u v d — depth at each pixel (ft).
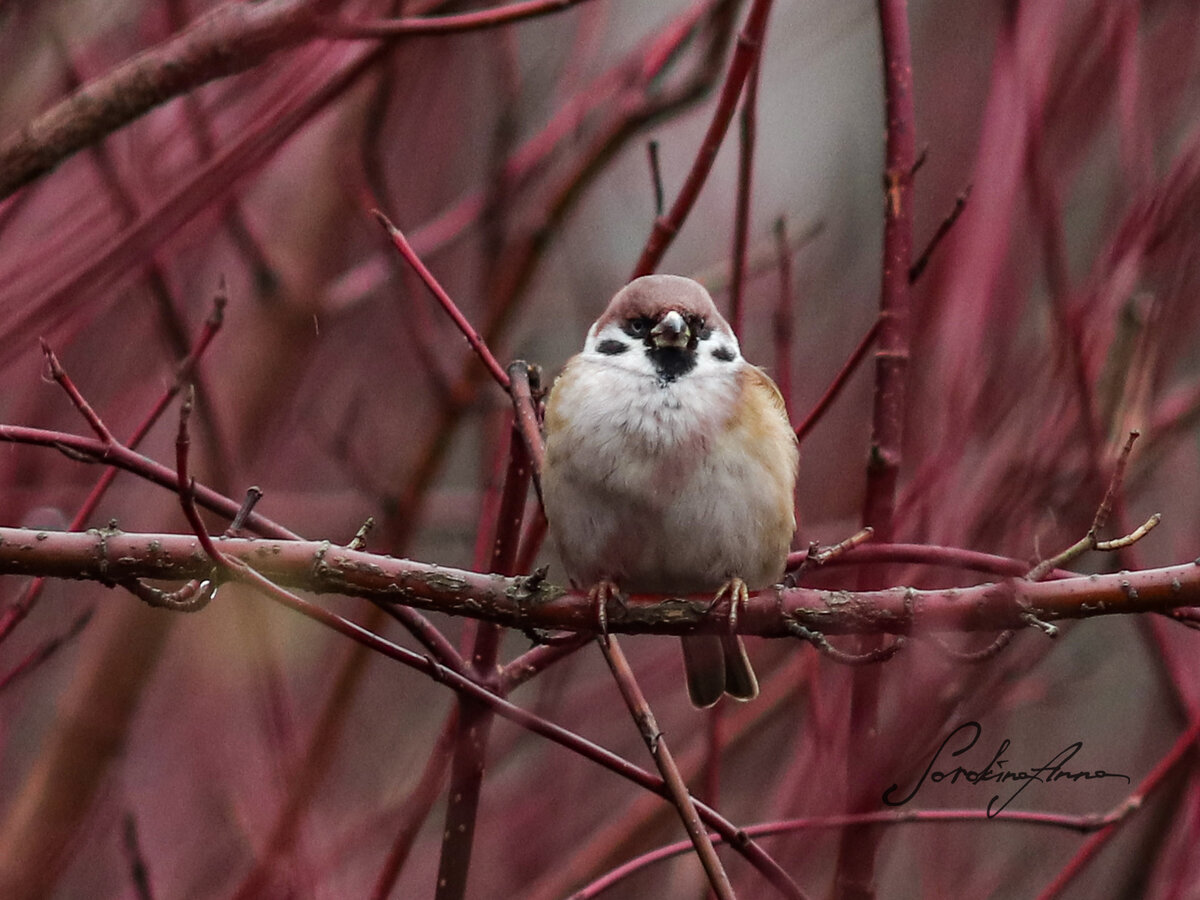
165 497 35.65
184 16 26.63
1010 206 23.58
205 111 26.37
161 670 35.53
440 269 40.09
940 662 23.13
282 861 23.80
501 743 33.99
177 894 31.17
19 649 33.47
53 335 29.30
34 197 27.09
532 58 38.22
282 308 36.22
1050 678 35.37
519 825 32.94
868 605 20.49
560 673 31.48
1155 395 27.45
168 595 19.21
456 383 33.40
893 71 22.36
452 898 22.65
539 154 32.19
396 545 33.01
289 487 40.52
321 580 20.13
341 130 36.14
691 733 32.99
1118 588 19.63
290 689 36.58
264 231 36.99
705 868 18.25
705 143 22.30
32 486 32.01
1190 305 26.32
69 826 31.94
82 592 34.30
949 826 30.55
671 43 28.63
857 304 39.78
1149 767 33.78
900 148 22.29
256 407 36.09
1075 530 23.24
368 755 35.88
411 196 37.99
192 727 33.88
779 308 24.53
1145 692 37.65
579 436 25.50
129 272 26.32
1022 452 23.93
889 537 21.93
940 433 24.43
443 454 33.12
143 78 18.78
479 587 20.53
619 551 25.67
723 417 25.48
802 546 29.01
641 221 42.22
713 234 41.88
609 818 33.22
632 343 26.09
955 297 24.07
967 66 34.55
